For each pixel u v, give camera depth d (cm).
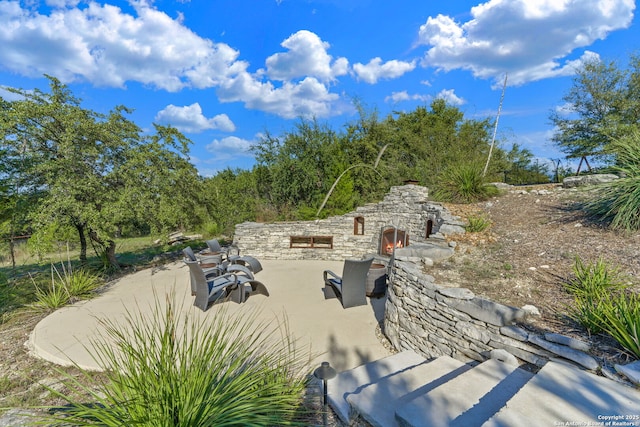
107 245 770
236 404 197
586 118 1320
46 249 645
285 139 1484
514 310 282
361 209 1006
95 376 349
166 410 178
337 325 495
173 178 830
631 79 1227
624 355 221
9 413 252
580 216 509
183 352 213
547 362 236
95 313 549
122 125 793
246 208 1420
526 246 461
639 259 346
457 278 390
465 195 784
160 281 765
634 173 444
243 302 597
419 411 203
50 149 715
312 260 1005
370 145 1455
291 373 302
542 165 1356
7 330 499
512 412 175
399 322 425
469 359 309
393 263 471
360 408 239
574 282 330
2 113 617
